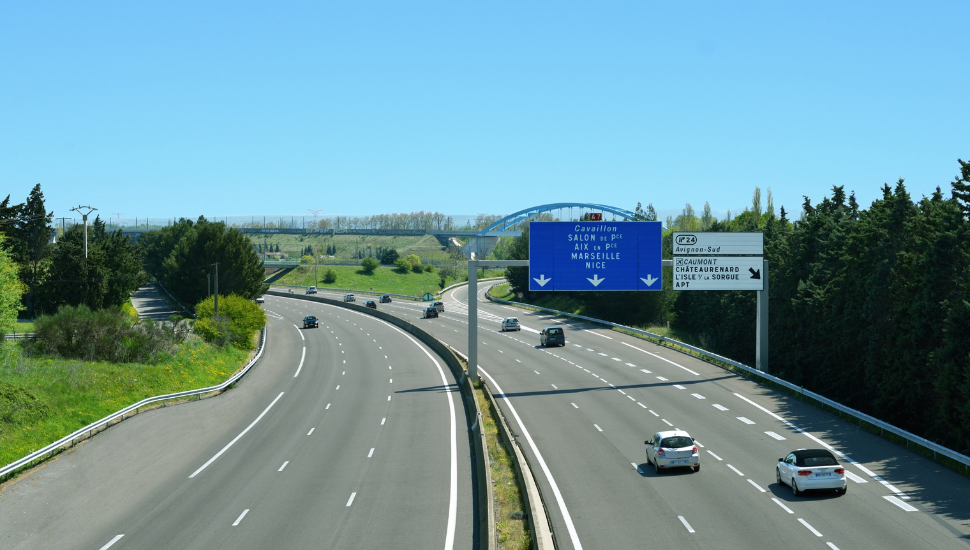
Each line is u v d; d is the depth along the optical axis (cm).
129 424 3834
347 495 2511
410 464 2941
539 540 1852
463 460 2986
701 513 2198
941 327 3797
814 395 3950
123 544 2047
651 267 4594
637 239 4594
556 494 2456
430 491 2542
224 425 3819
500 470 2747
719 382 4684
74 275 7944
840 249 5597
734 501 2314
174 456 3136
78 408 3869
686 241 4662
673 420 3653
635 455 2991
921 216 4547
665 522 2125
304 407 4356
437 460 2997
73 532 2166
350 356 6788
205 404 4475
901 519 2100
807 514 2159
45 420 3531
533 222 4572
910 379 4016
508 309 11581
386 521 2212
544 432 3462
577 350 6494
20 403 3481
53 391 3894
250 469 2903
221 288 9706
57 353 4978
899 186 4616
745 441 3192
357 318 10581
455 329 8731
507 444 3070
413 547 1978
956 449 3409
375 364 6231
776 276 6494
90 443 3394
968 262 3669
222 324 6838
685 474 2678
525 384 4866
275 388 5112
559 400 4269
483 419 3772
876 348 4522
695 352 5903
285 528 2161
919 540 1916
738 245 4694
